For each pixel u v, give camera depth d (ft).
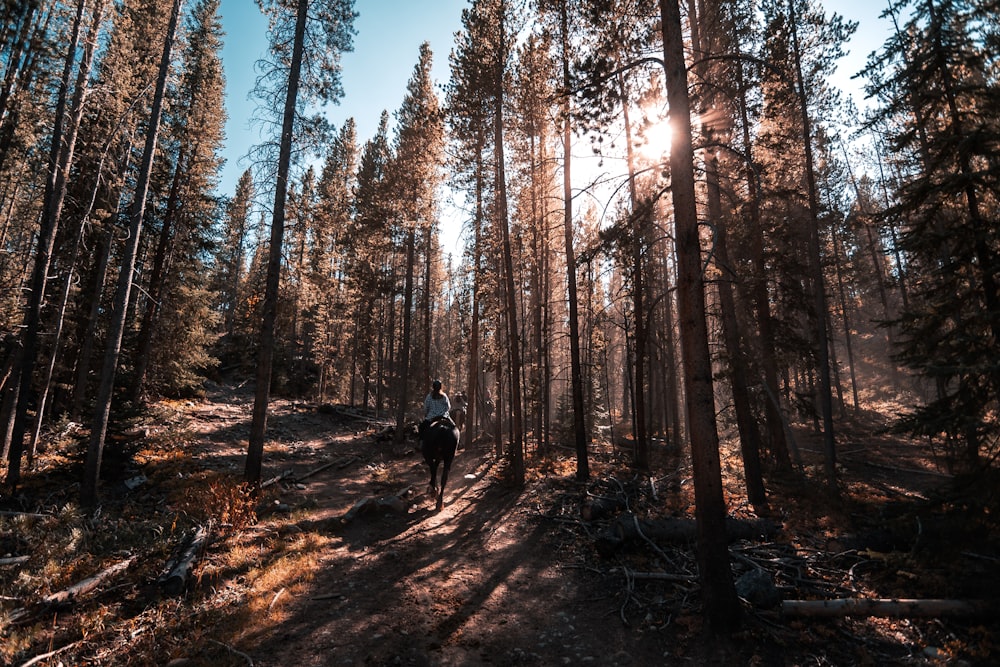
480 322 80.53
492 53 49.42
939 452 66.80
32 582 21.04
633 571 25.05
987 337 23.11
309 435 74.18
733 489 43.96
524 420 75.92
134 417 42.29
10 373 46.37
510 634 19.97
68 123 40.47
